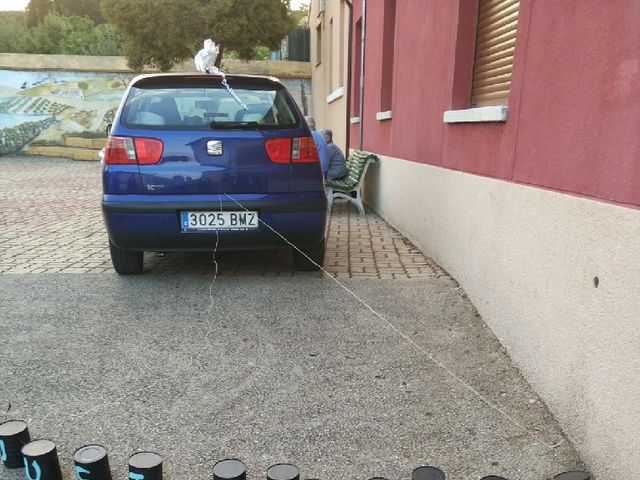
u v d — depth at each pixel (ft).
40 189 33.83
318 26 52.75
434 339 11.14
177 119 13.28
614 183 6.82
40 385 9.28
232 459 6.98
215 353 10.49
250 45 42.80
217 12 39.37
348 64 33.86
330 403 8.87
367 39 28.60
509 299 10.28
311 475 7.23
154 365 10.00
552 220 8.45
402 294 13.65
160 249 13.46
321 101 52.21
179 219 13.09
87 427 8.17
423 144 17.90
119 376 9.61
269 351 10.61
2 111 55.72
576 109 7.85
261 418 8.44
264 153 13.26
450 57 14.79
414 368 9.98
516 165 10.15
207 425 8.25
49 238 19.76
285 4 43.45
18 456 7.33
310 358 10.34
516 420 8.36
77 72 56.34
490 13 13.29
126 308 12.64
